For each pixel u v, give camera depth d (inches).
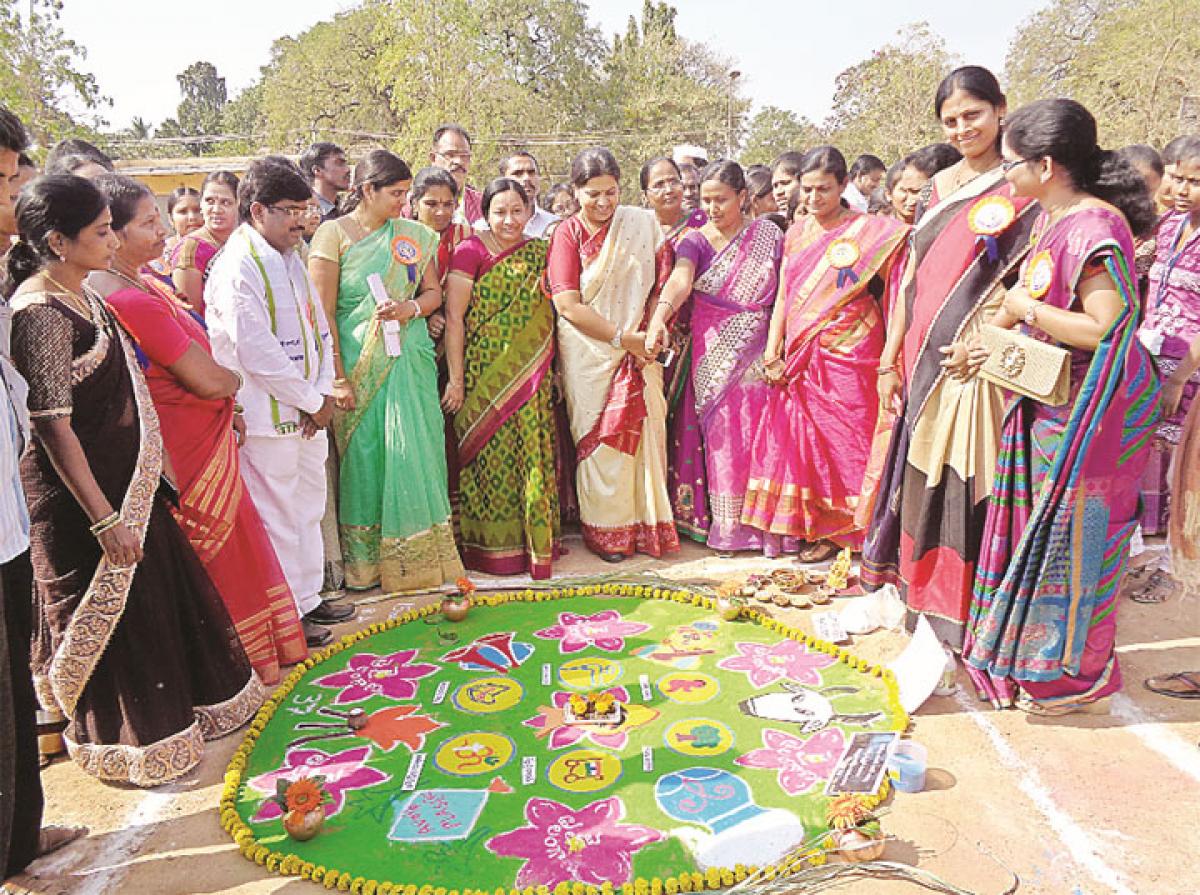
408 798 122.4
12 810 105.0
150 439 128.1
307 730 141.3
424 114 1362.0
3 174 104.7
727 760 128.6
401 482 191.2
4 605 105.6
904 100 1419.8
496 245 200.8
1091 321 122.8
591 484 208.7
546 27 1748.3
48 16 919.0
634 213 202.1
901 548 156.9
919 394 151.2
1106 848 108.2
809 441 201.0
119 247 133.4
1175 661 155.9
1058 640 133.1
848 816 109.0
